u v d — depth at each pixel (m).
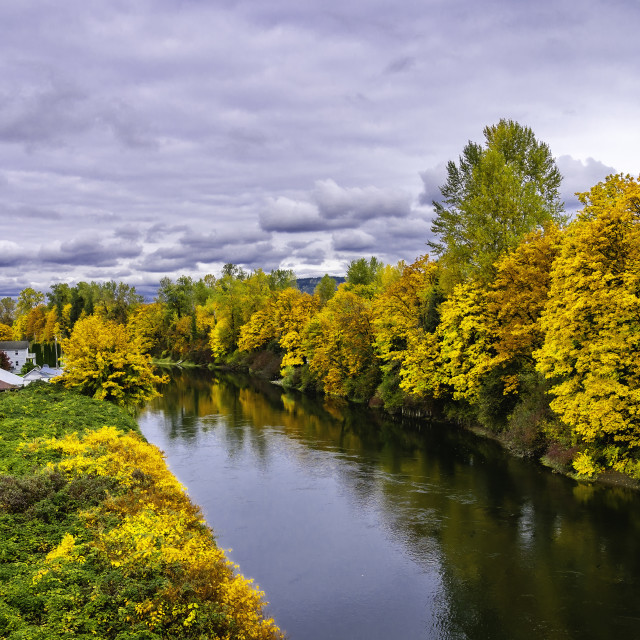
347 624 16.97
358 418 51.84
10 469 19.75
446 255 47.66
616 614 16.83
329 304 79.50
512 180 42.81
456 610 17.53
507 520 24.52
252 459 36.38
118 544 14.21
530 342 35.06
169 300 145.00
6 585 11.66
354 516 25.67
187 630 11.62
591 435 25.69
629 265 25.39
